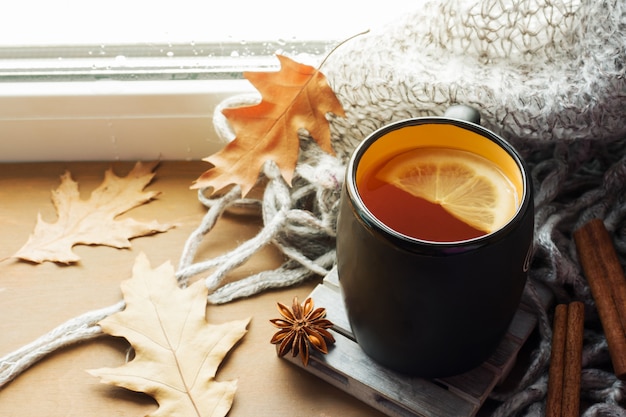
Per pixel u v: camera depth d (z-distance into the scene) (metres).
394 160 0.49
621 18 0.53
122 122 0.63
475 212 0.47
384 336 0.49
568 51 0.56
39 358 0.55
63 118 0.63
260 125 0.58
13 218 0.62
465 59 0.57
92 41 0.63
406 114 0.58
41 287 0.58
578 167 0.59
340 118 0.60
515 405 0.51
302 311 0.53
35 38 0.63
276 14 0.62
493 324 0.47
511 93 0.55
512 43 0.56
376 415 0.52
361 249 0.46
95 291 0.58
